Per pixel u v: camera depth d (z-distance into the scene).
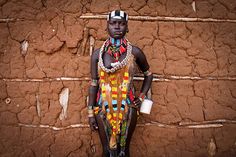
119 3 3.66
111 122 3.11
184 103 3.78
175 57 3.72
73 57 3.72
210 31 3.71
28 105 3.76
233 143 3.82
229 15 3.69
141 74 3.68
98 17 3.65
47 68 3.72
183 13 3.68
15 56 3.71
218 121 3.80
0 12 3.67
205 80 3.75
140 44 3.69
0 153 3.80
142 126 3.78
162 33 3.69
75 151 3.82
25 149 3.80
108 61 3.06
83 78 3.74
